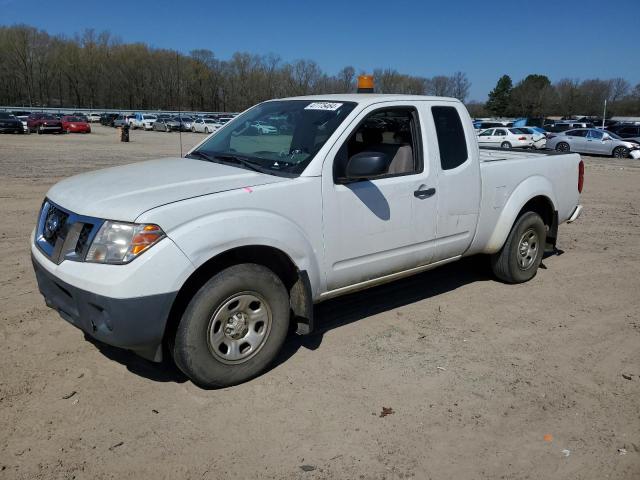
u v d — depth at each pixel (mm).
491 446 3029
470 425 3215
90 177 3877
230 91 84875
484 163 5090
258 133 4348
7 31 106562
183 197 3273
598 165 21547
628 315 4941
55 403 3328
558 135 28266
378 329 4516
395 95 4414
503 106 99750
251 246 3459
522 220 5477
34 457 2850
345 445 3008
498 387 3637
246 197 3412
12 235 7301
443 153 4562
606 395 3572
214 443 3002
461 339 4363
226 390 3533
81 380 3596
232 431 3107
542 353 4152
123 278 3008
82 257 3170
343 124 3953
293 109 4430
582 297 5391
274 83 87438
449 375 3783
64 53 107375
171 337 3385
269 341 3641
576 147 27312
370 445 3014
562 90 91188
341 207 3867
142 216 3084
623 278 6027
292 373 3762
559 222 6027
